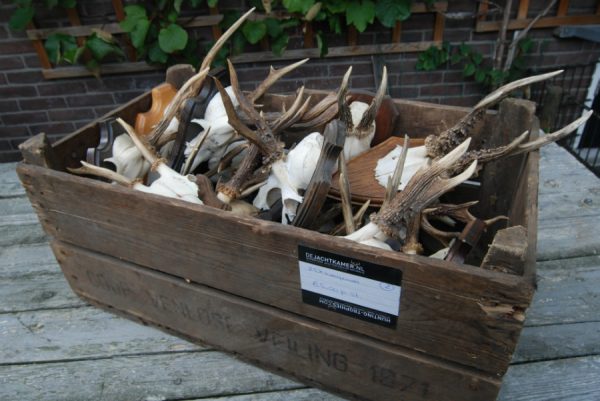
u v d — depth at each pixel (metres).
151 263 0.81
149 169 0.90
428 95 2.39
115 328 0.92
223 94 0.69
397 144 0.92
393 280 0.58
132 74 2.33
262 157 0.81
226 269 0.73
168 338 0.90
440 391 0.67
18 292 1.01
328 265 0.62
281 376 0.82
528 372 0.78
